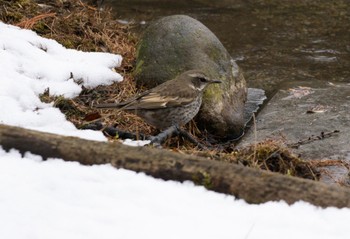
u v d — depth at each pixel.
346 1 26.27
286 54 22.17
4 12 18.19
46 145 10.62
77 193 9.70
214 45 17.50
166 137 13.79
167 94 14.89
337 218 9.41
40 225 8.95
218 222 9.24
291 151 14.45
